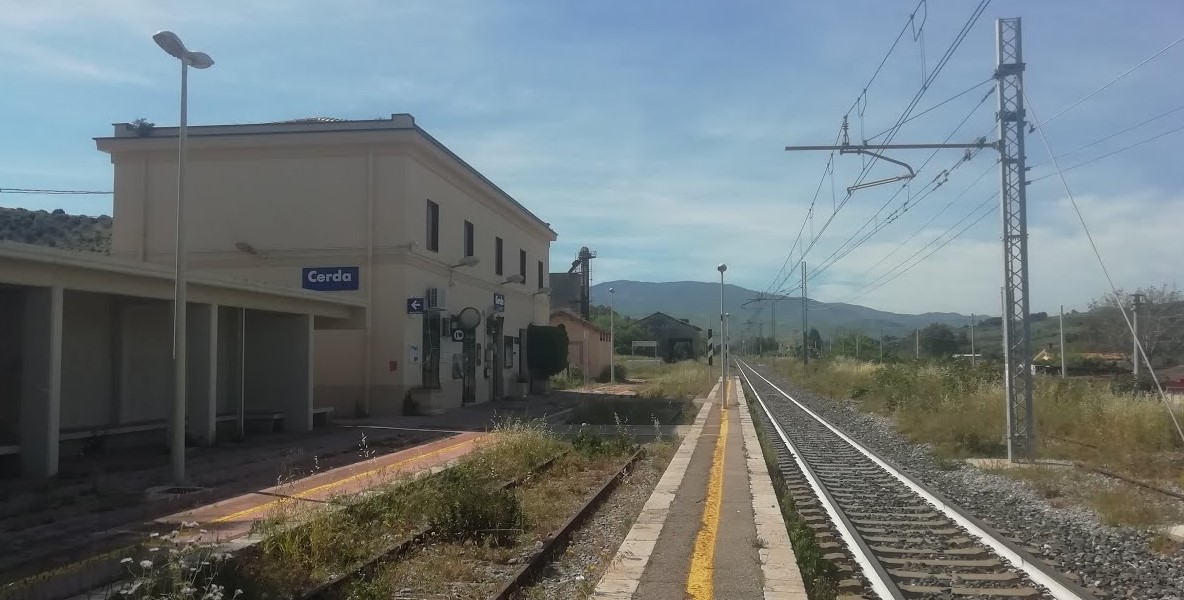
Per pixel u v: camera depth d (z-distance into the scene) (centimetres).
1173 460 1509
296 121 2903
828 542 931
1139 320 4369
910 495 1261
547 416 2806
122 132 2764
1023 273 1692
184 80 1334
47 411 1338
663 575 759
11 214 4059
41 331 1351
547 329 4188
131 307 1859
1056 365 4969
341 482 1324
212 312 1817
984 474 1493
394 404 2633
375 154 2681
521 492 1215
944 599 711
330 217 2678
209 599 575
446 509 935
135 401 1859
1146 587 758
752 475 1414
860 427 2456
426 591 729
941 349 7669
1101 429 1805
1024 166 1691
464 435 2098
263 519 945
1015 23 1695
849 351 8300
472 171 3225
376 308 2650
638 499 1224
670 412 2816
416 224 2723
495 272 3653
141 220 2738
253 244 2694
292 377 2212
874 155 1681
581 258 7081
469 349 3322
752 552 845
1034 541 945
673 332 11075
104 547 876
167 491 1235
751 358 13200
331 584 699
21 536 939
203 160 2741
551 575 812
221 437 2003
